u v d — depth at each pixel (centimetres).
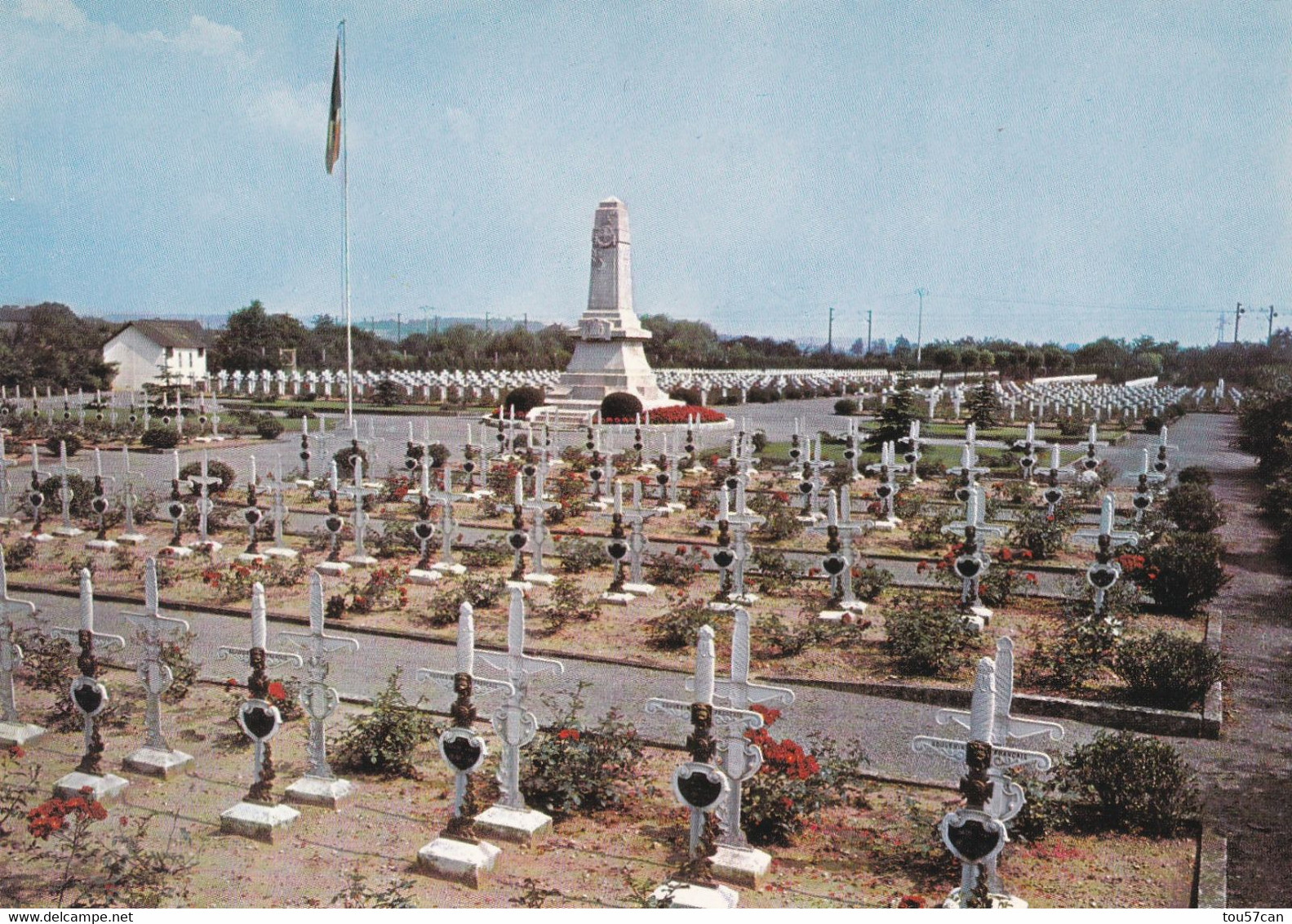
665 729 1129
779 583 1769
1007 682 732
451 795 953
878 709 1213
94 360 7050
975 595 1573
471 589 1639
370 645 1456
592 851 847
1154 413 6000
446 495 1875
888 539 2233
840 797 948
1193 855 855
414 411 5759
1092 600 1529
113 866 788
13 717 1088
